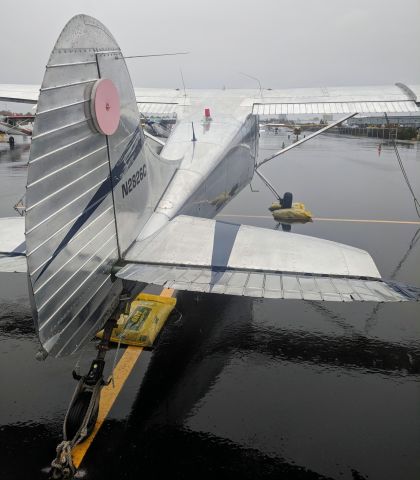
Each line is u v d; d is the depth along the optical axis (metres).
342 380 3.99
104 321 3.10
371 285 2.87
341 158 26.34
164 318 5.05
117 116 2.81
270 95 9.45
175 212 4.42
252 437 3.25
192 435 3.27
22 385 3.95
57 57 2.26
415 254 7.79
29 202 2.15
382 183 16.41
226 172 6.95
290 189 15.23
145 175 3.84
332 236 9.02
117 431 3.31
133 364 4.24
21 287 6.25
